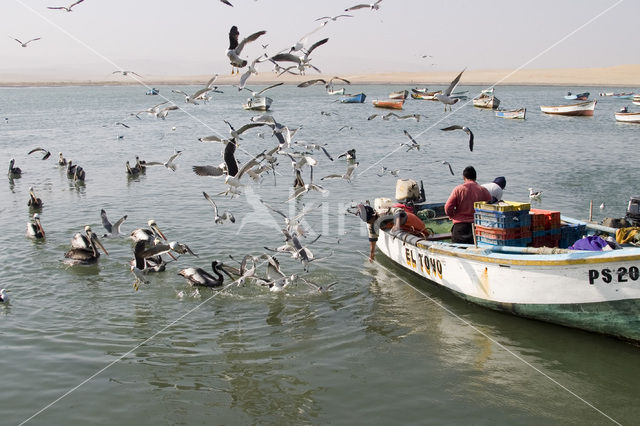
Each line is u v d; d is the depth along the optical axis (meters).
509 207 13.33
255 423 9.62
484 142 46.09
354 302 14.43
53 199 26.11
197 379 10.93
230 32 12.48
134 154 41.34
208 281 15.16
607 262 11.30
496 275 12.97
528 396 10.34
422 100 115.31
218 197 25.95
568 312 12.17
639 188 27.00
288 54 13.27
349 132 55.00
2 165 36.56
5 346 12.03
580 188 27.20
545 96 127.69
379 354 11.80
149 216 22.44
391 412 9.88
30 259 17.42
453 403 10.13
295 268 16.73
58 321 13.25
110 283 15.59
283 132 15.33
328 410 9.96
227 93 158.00
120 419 9.73
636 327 11.48
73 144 47.53
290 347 12.12
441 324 13.12
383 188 27.78
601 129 55.53
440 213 18.64
